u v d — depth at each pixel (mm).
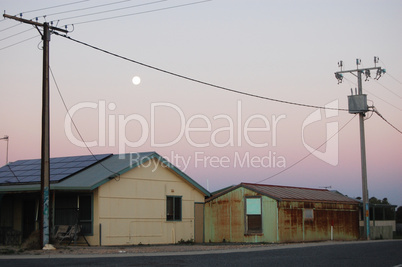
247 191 29234
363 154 32688
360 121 32688
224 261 14602
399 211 64500
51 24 20500
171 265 13477
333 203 32938
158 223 26750
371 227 33531
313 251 18453
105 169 25156
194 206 29516
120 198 24750
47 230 19719
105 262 14312
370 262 14227
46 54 20156
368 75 32438
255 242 28266
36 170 26906
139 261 14648
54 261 14688
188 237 28656
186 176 28484
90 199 23828
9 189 23812
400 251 18266
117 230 24359
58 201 24719
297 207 29453
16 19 19516
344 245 22375
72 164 26969
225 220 29766
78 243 23750
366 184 32500
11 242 24781
